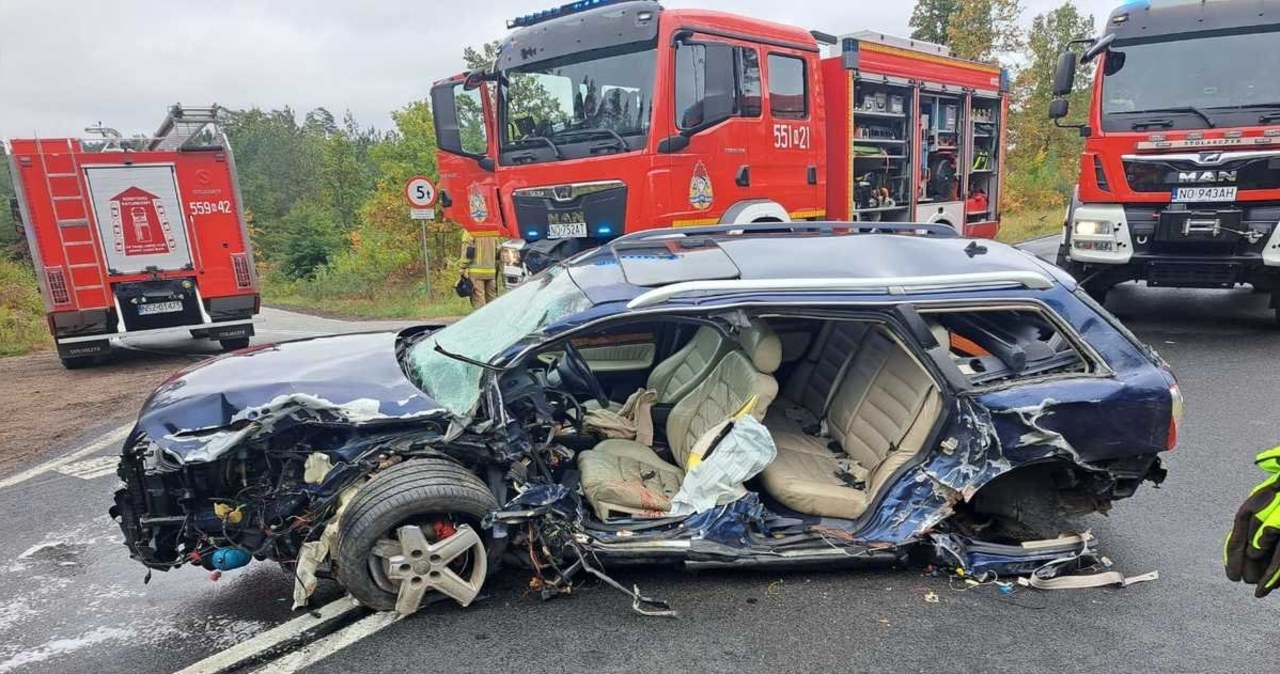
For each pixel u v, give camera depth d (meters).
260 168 74.75
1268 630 3.14
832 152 8.77
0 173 50.06
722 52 7.18
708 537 3.42
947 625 3.21
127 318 11.02
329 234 32.56
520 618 3.31
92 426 7.18
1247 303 10.03
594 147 7.31
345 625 3.31
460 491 3.22
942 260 3.91
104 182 10.66
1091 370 3.55
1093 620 3.23
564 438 4.05
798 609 3.33
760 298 3.47
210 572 3.94
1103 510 3.67
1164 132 7.71
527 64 7.75
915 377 3.77
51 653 3.24
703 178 7.20
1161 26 7.82
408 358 4.09
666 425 4.32
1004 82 11.59
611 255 4.13
